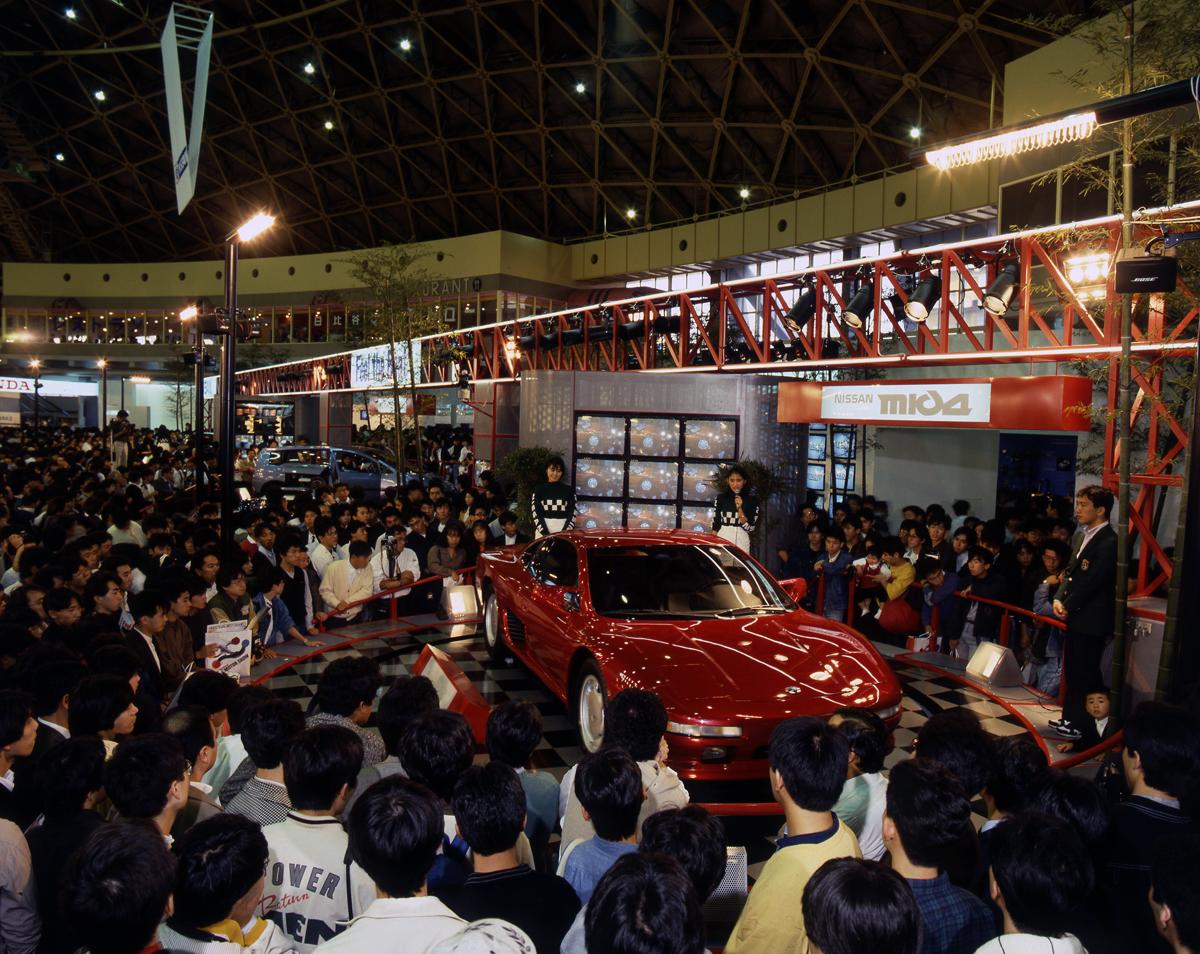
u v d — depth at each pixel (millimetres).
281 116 42094
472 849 2410
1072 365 10281
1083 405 7660
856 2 24344
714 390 12117
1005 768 2977
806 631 6086
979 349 8625
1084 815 2680
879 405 9422
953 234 27859
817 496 16547
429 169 42688
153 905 1918
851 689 5223
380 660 8469
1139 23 7270
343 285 44500
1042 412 7727
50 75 42688
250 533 8625
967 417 8383
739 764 4941
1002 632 8070
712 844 2336
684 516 12164
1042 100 14891
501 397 20781
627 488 12180
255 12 36562
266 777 3039
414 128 40812
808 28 26797
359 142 42719
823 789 2422
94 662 4055
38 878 2662
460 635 9523
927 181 26328
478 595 9898
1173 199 7074
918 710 7172
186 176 7047
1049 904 1985
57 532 8289
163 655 5715
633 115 34781
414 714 3709
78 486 14242
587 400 12188
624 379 12164
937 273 9312
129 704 3621
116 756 2742
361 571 9453
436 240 40125
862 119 28656
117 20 38250
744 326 12188
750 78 29766
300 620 8859
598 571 6703
